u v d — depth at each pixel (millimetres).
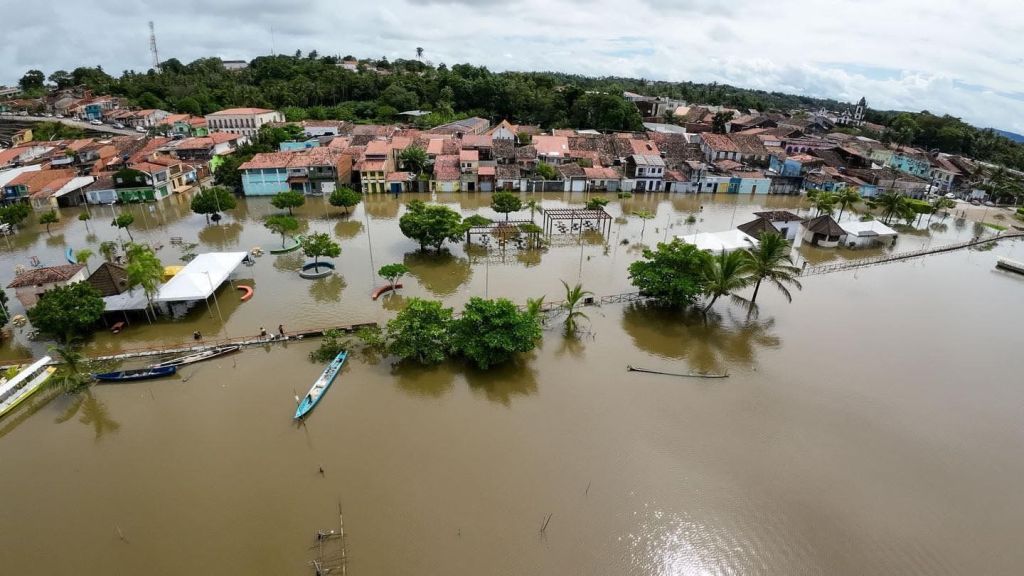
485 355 42375
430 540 29188
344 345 46812
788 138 145250
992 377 46938
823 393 43438
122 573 27328
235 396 40562
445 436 36719
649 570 28297
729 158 128750
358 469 33719
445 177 104438
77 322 45031
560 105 178125
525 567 28000
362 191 101375
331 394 40688
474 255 70750
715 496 32844
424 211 69750
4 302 48656
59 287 46906
